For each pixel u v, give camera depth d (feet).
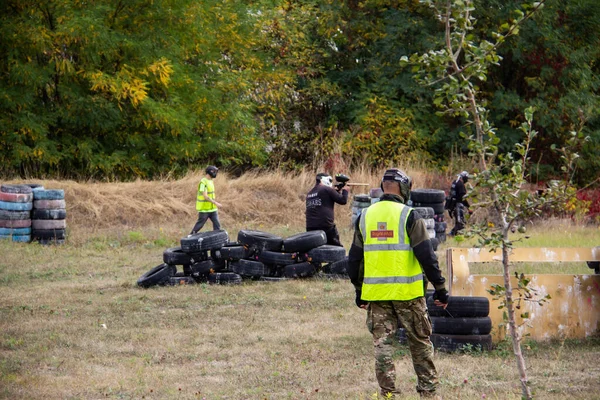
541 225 114.01
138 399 36.65
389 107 164.86
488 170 28.12
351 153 154.20
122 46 140.97
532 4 28.07
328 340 49.29
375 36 174.91
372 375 40.50
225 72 161.68
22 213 94.94
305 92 175.22
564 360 43.16
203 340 49.37
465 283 48.57
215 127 156.25
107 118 140.77
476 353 44.80
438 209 98.99
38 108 139.74
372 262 31.40
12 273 75.56
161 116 140.56
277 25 173.17
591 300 49.32
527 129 28.48
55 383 39.34
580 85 161.17
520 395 34.99
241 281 69.97
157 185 121.08
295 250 71.00
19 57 136.56
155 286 68.69
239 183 126.72
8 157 136.46
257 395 36.86
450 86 27.96
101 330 52.06
